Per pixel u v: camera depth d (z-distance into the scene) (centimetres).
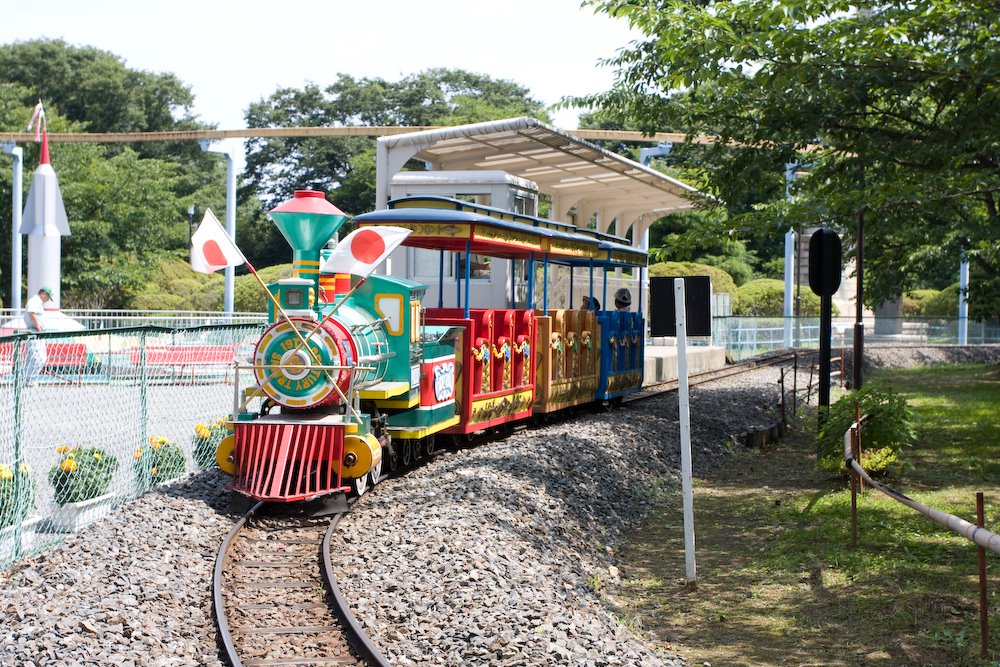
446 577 812
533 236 1548
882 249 2477
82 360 1633
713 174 1770
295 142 7319
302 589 812
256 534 964
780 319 4416
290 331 1107
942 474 1426
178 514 988
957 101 1420
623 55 1736
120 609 709
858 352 1573
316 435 1069
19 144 5088
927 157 1446
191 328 1300
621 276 3039
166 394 1670
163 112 7544
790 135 1555
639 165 2475
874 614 827
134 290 5016
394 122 7531
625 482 1361
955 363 4394
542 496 1141
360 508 1062
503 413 1530
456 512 992
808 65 1398
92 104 7150
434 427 1290
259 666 657
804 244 6000
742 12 1443
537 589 819
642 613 865
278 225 1130
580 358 1877
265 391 1111
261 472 1052
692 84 1554
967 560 966
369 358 1141
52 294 2861
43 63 7025
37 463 1133
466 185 2030
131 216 5019
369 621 733
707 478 1505
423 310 1329
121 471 1109
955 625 788
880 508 1194
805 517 1192
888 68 1398
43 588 751
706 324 931
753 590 920
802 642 781
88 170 5006
